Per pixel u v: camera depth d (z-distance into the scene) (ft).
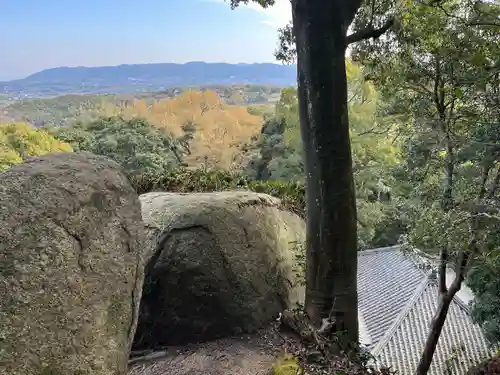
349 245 11.80
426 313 29.40
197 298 10.99
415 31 13.52
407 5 12.55
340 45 11.16
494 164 16.10
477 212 15.25
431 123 17.71
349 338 11.78
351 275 11.91
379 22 13.17
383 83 17.65
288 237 14.46
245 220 12.60
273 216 14.16
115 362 5.44
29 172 5.93
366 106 29.58
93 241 5.82
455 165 17.87
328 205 11.56
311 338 9.88
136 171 15.30
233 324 11.25
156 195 13.19
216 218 11.90
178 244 11.14
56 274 5.13
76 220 5.72
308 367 8.75
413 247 19.13
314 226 11.82
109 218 6.26
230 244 11.80
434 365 25.29
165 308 10.78
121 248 6.18
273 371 8.88
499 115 15.34
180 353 10.14
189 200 12.35
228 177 18.31
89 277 5.52
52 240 5.29
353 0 11.14
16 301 4.65
